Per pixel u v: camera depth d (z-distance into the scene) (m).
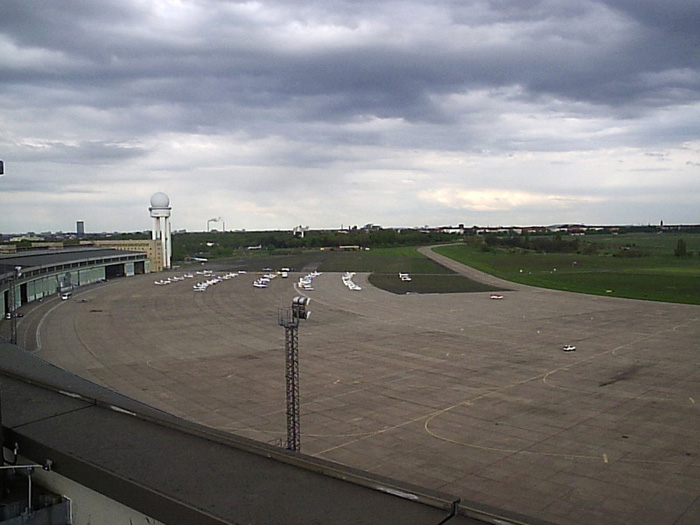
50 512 8.12
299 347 60.28
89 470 7.75
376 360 54.38
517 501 25.81
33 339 64.56
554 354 56.91
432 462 30.23
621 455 31.17
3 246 161.12
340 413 38.50
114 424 9.51
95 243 180.50
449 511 6.32
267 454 7.99
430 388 44.62
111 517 7.72
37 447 8.59
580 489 27.02
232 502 6.63
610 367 51.47
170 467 7.65
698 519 24.19
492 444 32.78
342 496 6.77
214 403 40.78
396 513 6.32
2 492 8.45
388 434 34.47
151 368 51.31
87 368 51.31
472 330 70.62
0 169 10.06
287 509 6.45
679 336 66.12
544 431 34.94
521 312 85.44
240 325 73.94
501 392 43.50
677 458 30.77
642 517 24.33
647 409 39.31
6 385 12.30
